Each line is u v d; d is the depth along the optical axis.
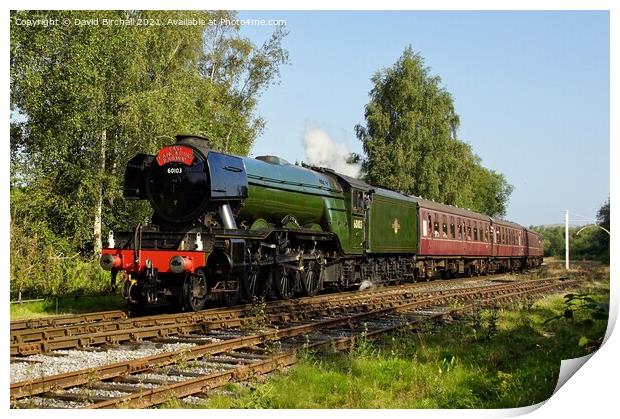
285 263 16.23
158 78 23.33
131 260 13.22
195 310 13.13
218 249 13.54
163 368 8.08
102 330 10.79
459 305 15.47
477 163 58.72
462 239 30.94
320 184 18.62
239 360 8.65
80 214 20.42
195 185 13.69
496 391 8.01
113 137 22.39
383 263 23.11
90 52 19.67
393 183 38.81
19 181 19.67
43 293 16.83
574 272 34.88
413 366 8.68
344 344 9.91
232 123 32.56
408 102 40.06
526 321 13.02
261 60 33.84
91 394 6.81
